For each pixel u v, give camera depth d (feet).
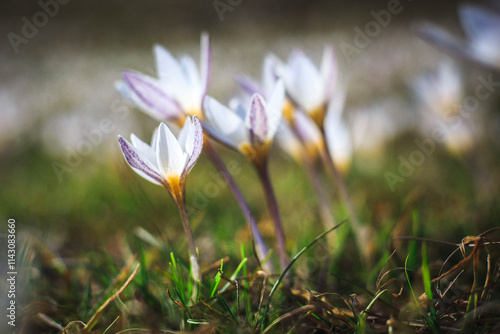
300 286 1.69
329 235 1.83
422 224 1.80
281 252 1.64
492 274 1.60
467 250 1.69
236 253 1.86
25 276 1.73
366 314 1.52
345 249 1.86
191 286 1.59
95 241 2.14
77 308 1.71
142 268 1.66
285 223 2.10
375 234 1.84
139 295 1.65
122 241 2.09
